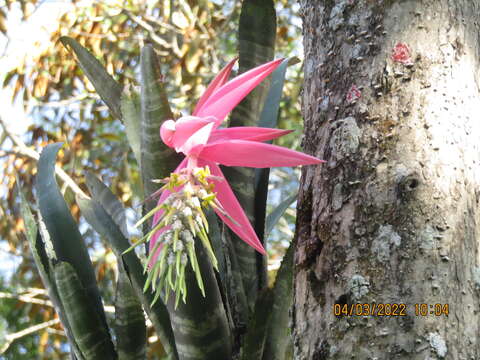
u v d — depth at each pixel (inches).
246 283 36.8
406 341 23.0
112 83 38.1
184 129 25.7
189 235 23.9
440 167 24.6
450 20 26.6
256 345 32.8
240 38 38.9
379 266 24.1
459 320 23.2
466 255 23.9
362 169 25.5
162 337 35.2
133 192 52.0
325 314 25.1
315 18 29.5
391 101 25.8
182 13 90.7
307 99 29.1
